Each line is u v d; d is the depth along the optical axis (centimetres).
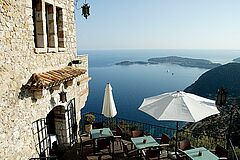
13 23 555
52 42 774
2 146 525
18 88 575
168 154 777
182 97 661
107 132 833
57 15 825
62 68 822
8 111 541
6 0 529
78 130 972
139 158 761
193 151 659
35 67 652
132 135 834
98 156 796
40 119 674
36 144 665
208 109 635
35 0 678
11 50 549
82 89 1050
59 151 827
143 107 689
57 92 763
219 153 679
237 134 1135
